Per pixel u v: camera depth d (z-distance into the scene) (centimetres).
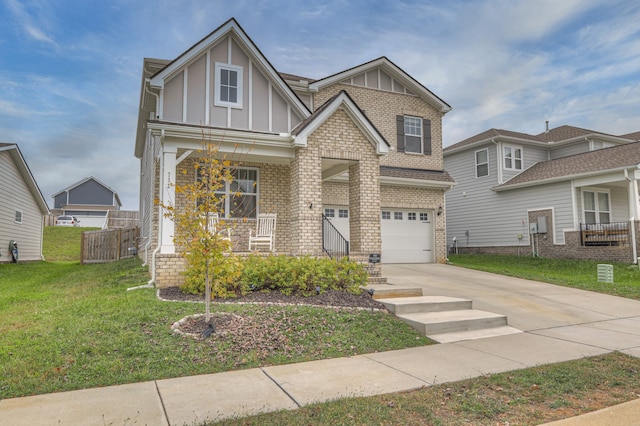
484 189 2231
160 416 374
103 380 455
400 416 379
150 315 676
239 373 493
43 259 2466
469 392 439
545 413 393
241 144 1077
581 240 1770
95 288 1051
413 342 646
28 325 661
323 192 1628
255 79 1252
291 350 574
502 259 1927
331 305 785
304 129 1073
